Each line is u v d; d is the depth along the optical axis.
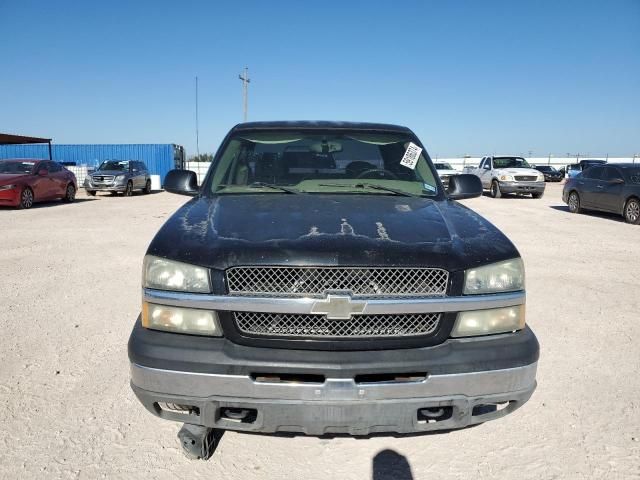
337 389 2.09
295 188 3.38
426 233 2.45
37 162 16.05
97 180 21.33
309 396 2.10
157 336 2.23
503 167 21.30
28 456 2.53
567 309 5.03
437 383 2.14
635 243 9.16
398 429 2.19
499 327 2.30
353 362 2.10
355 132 3.88
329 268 2.16
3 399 3.07
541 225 11.66
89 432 2.75
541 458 2.58
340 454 2.60
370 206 2.91
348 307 2.12
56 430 2.76
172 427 2.82
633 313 4.92
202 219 2.65
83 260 7.12
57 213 13.59
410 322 2.21
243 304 2.14
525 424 2.89
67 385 3.27
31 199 15.10
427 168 3.76
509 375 2.22
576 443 2.71
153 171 30.50
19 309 4.81
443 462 2.54
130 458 2.54
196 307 2.19
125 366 3.56
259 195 3.22
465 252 2.33
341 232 2.37
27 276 6.12
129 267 6.67
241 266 2.19
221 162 3.61
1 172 15.62
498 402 2.27
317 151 3.67
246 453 2.60
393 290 2.19
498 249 2.41
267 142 3.73
